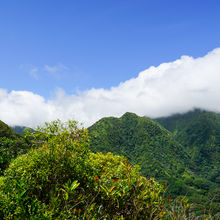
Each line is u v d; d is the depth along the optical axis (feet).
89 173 14.11
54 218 8.32
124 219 8.96
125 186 10.16
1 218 8.19
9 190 9.89
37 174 12.69
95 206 9.86
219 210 7.18
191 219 7.46
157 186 10.03
